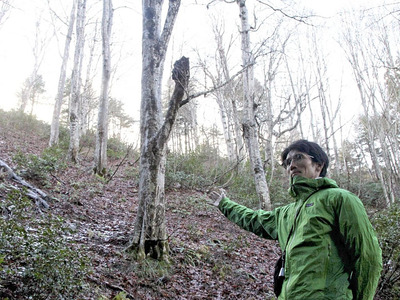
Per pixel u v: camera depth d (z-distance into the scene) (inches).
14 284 123.5
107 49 524.4
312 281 69.9
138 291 168.9
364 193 688.4
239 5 422.6
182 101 211.6
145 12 234.5
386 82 741.9
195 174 511.8
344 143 1205.7
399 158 677.9
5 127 738.8
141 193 214.8
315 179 78.7
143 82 228.1
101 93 512.1
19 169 350.9
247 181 512.1
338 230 72.2
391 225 214.8
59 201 297.4
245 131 411.8
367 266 68.6
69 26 727.7
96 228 255.6
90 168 494.0
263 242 337.7
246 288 214.8
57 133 685.9
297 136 951.6
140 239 207.8
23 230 134.2
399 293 202.4
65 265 130.9
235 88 610.2
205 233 313.9
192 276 207.6
